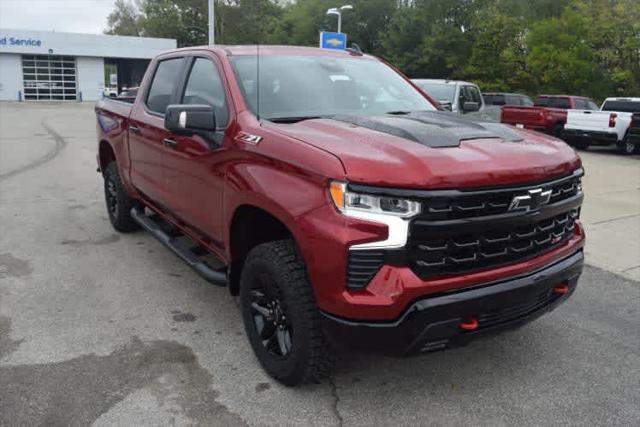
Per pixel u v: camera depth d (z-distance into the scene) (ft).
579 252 11.84
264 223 11.93
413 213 8.96
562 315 15.11
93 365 11.87
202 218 13.33
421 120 11.79
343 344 9.56
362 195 9.02
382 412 10.47
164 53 17.31
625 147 57.57
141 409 10.37
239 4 139.13
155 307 14.89
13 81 153.79
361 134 10.41
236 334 13.44
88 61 160.35
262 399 10.77
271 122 11.71
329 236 9.19
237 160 11.49
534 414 10.55
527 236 10.12
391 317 9.11
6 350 12.41
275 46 14.88
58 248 19.51
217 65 13.64
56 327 13.58
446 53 134.21
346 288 9.23
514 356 12.73
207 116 11.78
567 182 10.90
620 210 27.78
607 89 107.45
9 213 24.29
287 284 10.17
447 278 9.36
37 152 44.83
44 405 10.41
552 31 110.83
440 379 11.66
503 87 121.49
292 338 10.44
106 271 17.40
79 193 28.86
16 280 16.49
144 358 12.21
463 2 137.49
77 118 85.05
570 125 60.18
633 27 101.65
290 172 10.07
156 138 15.58
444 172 9.11
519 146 10.65
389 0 178.19
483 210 9.48
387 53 150.30
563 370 12.17
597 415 10.57
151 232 17.04
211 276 13.23
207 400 10.70
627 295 16.66
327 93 13.37
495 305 9.70
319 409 10.50
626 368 12.33
